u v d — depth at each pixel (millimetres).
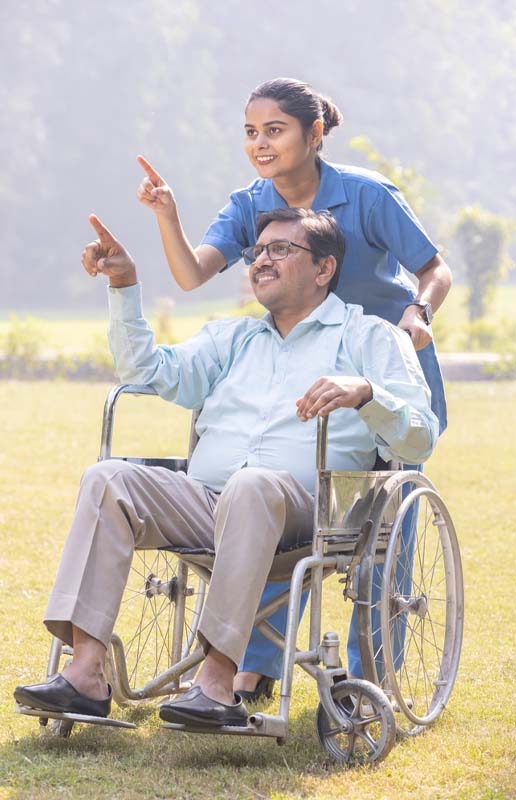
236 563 4609
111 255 5176
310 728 5305
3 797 4254
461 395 25281
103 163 116875
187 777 4535
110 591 4684
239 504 4664
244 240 6168
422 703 5707
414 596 5453
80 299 116125
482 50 154000
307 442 5199
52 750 4855
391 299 6004
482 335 40125
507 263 56250
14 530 10430
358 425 5195
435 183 133125
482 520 11289
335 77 132875
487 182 143375
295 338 5410
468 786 4469
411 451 4984
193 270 5832
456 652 5543
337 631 7344
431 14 144625
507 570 9164
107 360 30703
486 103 148375
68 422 19172
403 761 4734
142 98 117688
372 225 5812
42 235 116125
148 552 9672
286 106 5676
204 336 5613
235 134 127312
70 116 116438
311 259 5363
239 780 4508
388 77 136250
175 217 5699
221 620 4586
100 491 4785
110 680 5184
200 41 126125
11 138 113188
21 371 31016
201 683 4578
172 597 5602
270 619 5965
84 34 118250
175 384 5422
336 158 127312
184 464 5555
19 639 6852
